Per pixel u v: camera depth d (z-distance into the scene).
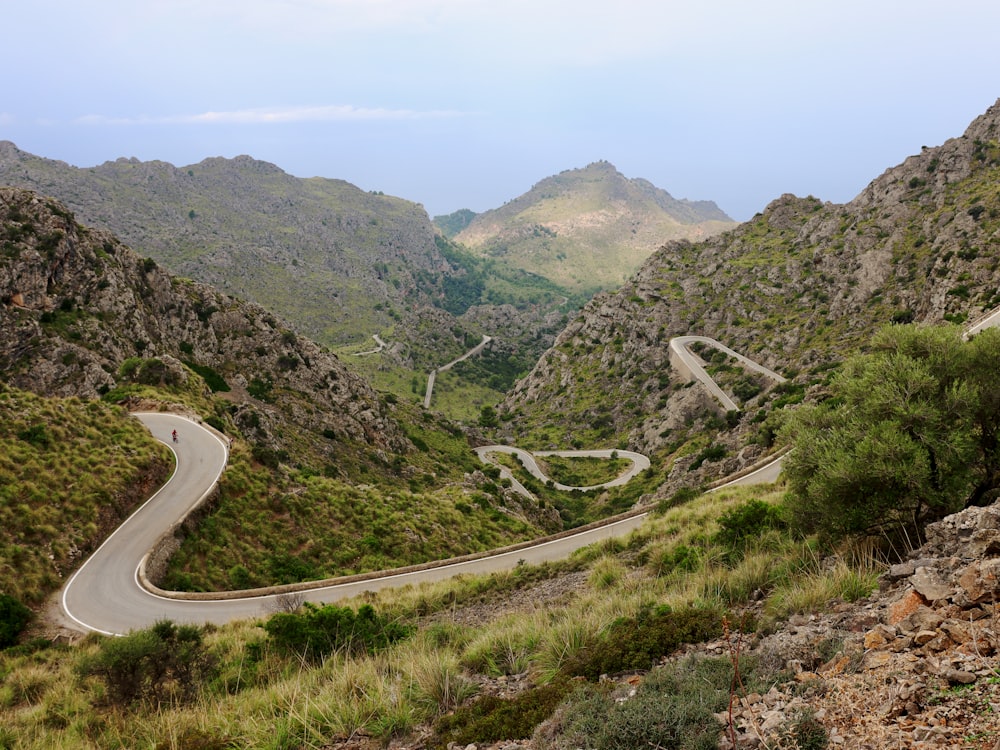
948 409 10.37
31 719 13.67
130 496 39.66
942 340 11.54
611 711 5.58
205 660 14.65
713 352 142.00
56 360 68.94
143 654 13.26
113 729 10.48
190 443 50.34
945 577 6.32
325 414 97.62
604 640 8.78
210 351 98.31
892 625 5.75
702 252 185.75
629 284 191.88
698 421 121.44
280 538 41.69
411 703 8.00
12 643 25.22
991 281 82.56
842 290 129.38
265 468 48.84
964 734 3.60
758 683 5.53
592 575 20.45
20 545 31.22
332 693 8.73
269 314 112.31
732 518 16.62
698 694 5.52
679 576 14.41
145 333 85.44
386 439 104.44
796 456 12.23
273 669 14.56
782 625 7.48
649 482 106.19
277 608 28.12
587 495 112.31
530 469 126.06
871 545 10.20
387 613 22.66
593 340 186.12
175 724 9.29
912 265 118.44
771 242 169.25
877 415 11.13
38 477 35.97
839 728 4.23
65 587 30.73
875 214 141.25
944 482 9.95
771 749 4.23
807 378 102.44
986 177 122.81
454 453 121.12
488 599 22.86
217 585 35.09
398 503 51.56
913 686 4.26
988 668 4.18
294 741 7.53
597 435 148.88
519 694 7.58
